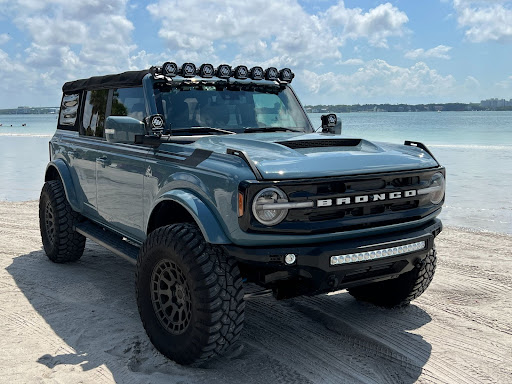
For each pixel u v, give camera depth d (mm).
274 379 3459
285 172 3285
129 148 4551
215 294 3303
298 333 4215
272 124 4891
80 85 5980
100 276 5770
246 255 3279
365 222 3449
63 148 6074
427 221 3896
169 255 3508
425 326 4344
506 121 78312
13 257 6566
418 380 3469
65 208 5930
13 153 24047
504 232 7703
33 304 4910
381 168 3582
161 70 4500
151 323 3773
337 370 3594
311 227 3273
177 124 4414
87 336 4168
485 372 3578
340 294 5148
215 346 3387
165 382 3404
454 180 13117
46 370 3604
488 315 4582
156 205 3934
